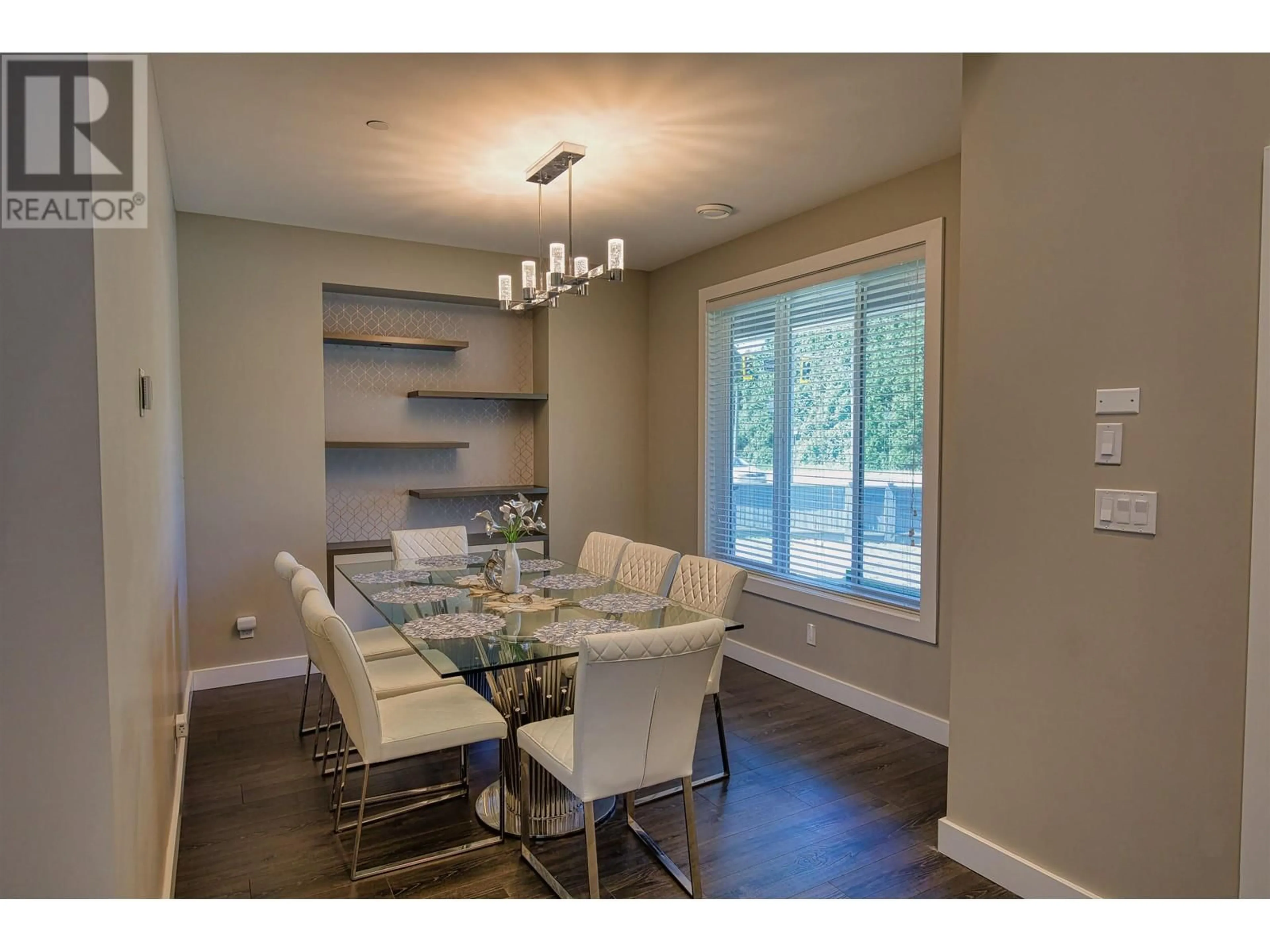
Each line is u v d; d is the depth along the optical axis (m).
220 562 4.06
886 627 3.58
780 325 4.24
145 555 1.80
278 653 4.22
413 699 2.57
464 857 2.38
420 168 3.30
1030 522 2.12
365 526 4.82
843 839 2.50
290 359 4.21
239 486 4.09
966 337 2.29
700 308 4.83
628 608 2.79
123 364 1.44
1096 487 1.95
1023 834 2.16
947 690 3.30
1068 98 2.00
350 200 3.74
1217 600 1.71
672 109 2.72
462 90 2.57
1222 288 1.69
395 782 2.94
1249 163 1.64
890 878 2.26
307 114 2.74
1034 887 2.11
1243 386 1.66
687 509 5.04
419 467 4.97
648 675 1.96
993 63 2.20
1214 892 1.73
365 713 2.17
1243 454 1.66
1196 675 1.75
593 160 3.21
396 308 4.87
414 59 2.36
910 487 3.49
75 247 1.15
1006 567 2.19
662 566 3.39
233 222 4.06
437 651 2.25
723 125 2.86
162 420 2.55
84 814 1.20
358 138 2.97
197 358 3.98
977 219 2.25
